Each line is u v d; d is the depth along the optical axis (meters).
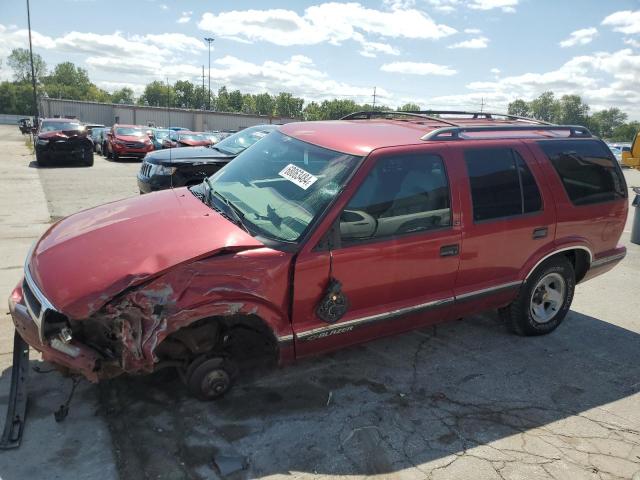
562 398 3.77
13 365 3.38
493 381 3.95
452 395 3.72
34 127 31.53
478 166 3.97
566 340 4.76
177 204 3.70
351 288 3.41
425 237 3.64
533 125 4.88
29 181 13.93
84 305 2.70
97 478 2.73
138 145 21.41
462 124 4.35
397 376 3.94
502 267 4.18
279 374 3.86
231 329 3.37
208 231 3.17
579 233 4.61
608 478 2.95
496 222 4.01
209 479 2.78
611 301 5.88
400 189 3.56
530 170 4.27
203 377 3.28
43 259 3.13
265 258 3.08
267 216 3.40
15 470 2.75
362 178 3.40
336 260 3.28
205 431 3.16
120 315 2.78
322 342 3.42
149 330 2.80
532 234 4.27
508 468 2.99
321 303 3.29
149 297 2.81
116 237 3.18
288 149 3.99
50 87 136.38
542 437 3.29
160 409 3.34
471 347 4.50
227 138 9.95
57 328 2.84
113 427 3.14
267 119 61.00
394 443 3.15
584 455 3.14
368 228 3.42
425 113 5.12
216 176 4.27
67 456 2.88
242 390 3.62
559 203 4.41
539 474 2.95
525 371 4.13
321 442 3.12
